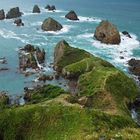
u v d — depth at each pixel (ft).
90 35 392.27
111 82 227.61
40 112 168.14
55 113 163.84
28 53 313.94
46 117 164.45
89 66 265.34
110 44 358.23
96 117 157.48
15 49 331.77
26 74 272.31
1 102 221.46
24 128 165.89
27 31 402.11
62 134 149.79
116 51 338.34
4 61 298.35
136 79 268.62
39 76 269.44
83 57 288.10
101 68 253.44
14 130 166.50
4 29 406.82
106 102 208.54
